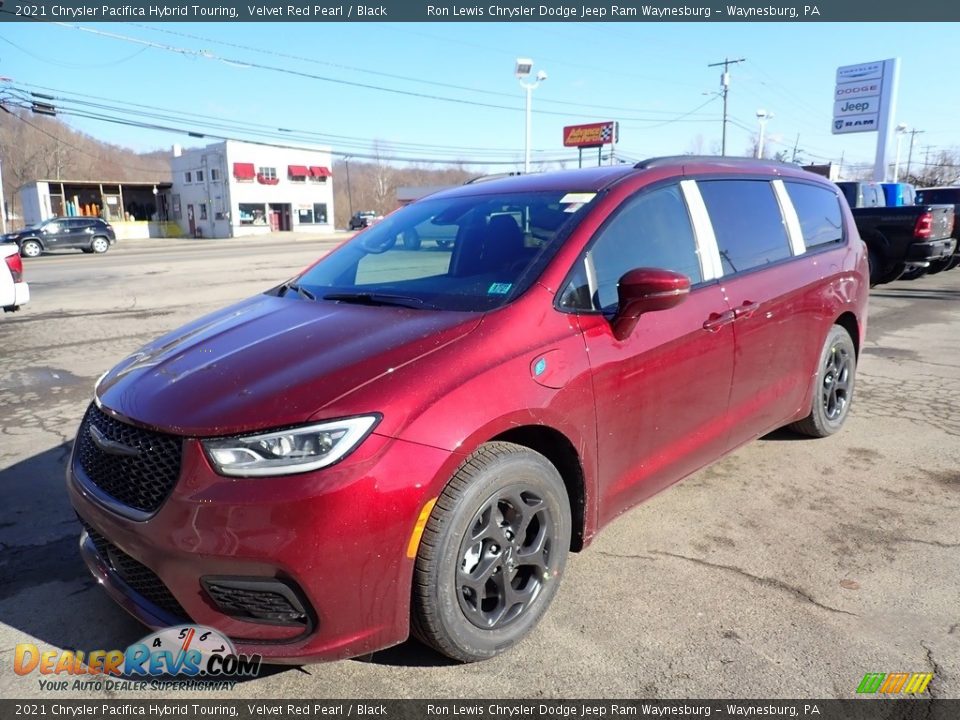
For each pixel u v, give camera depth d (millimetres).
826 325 4430
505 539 2607
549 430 2709
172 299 12664
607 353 2885
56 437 5172
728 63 43250
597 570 3238
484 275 3025
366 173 119500
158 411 2418
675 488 4125
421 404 2350
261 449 2227
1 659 2691
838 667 2559
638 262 3213
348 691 2494
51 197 54344
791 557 3332
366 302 3141
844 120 35406
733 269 3691
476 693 2469
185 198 60531
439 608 2408
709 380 3455
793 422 4676
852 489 4098
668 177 3539
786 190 4336
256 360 2627
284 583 2213
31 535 3664
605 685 2492
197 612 2305
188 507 2236
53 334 9273
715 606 2945
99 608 3010
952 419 5363
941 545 3432
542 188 3529
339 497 2184
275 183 58500
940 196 17688
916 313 10383
